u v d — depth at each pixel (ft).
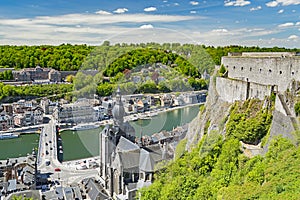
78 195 217.77
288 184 106.01
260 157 128.16
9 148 378.53
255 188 104.01
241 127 151.33
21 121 460.14
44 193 229.25
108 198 166.20
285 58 186.91
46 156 326.65
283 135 147.74
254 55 244.63
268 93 176.86
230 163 107.86
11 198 212.43
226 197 86.94
